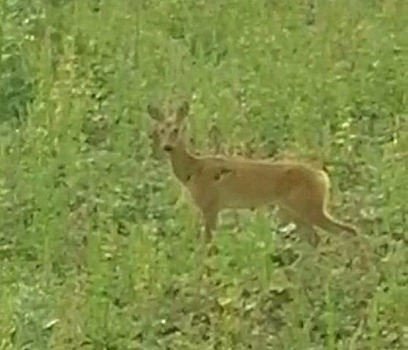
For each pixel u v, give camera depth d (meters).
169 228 13.56
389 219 13.74
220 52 18.03
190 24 18.66
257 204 13.04
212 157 13.09
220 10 19.09
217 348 12.00
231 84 16.91
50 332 12.01
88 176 14.57
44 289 12.70
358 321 12.27
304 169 12.94
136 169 14.75
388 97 16.55
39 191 14.13
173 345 11.98
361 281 12.80
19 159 14.91
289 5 19.45
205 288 12.63
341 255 13.12
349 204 14.16
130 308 12.39
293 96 16.53
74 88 16.73
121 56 17.72
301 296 12.49
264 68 17.20
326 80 16.84
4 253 13.34
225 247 13.01
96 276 12.66
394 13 18.95
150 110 13.72
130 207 14.05
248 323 12.25
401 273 12.87
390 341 11.98
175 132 13.03
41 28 18.47
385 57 17.55
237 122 15.96
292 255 13.16
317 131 15.73
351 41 18.14
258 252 12.93
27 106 16.19
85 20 18.67
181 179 13.06
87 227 13.72
